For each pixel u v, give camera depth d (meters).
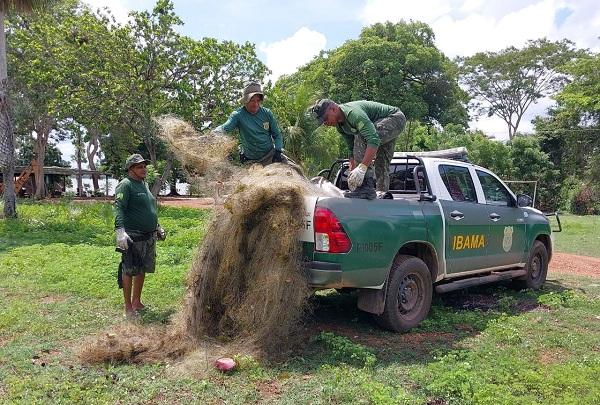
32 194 38.38
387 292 5.43
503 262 7.37
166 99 22.36
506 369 4.50
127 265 6.03
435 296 7.40
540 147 41.81
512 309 6.91
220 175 5.34
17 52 27.73
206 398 3.88
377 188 6.18
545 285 8.75
